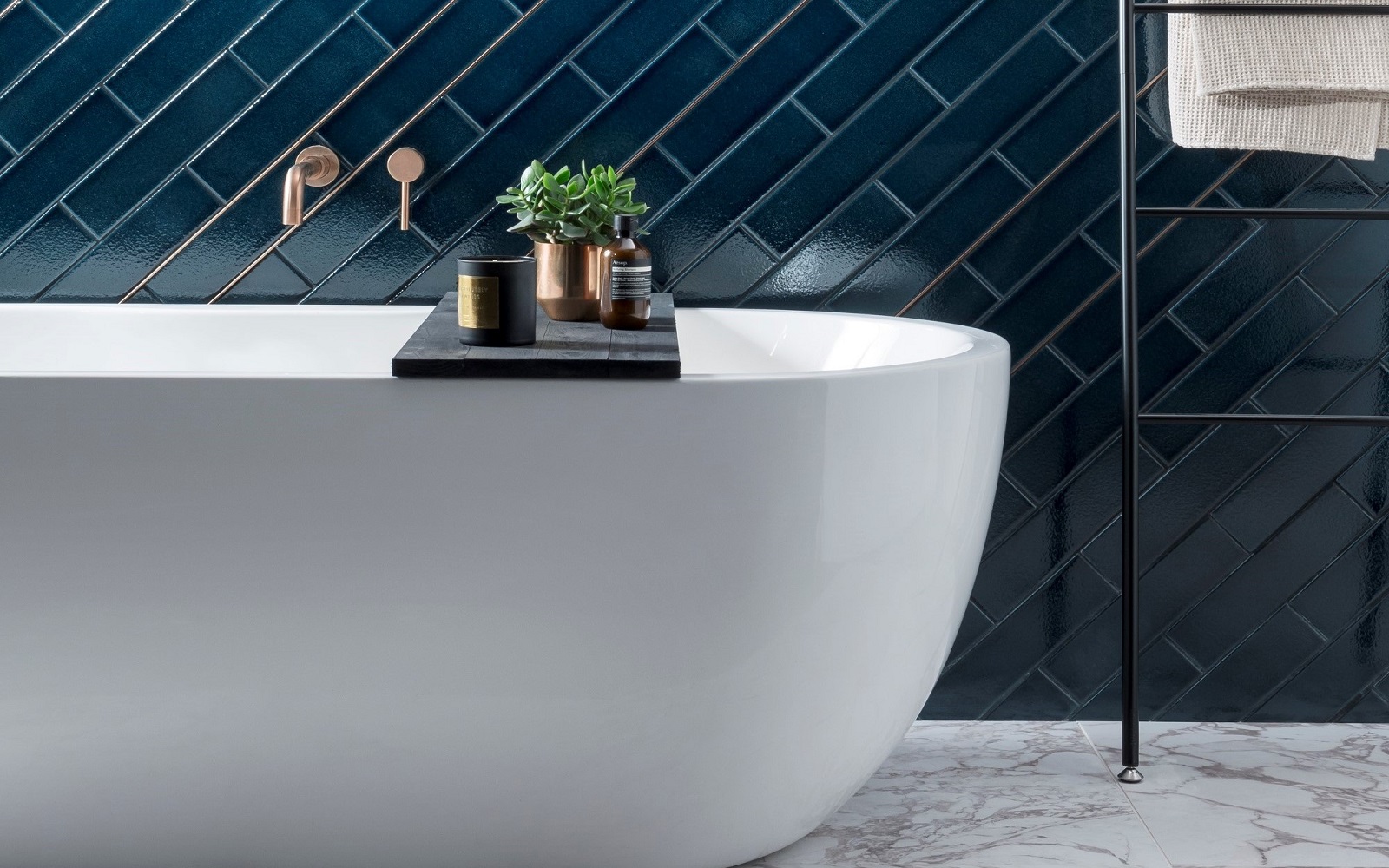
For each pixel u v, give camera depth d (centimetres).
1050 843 159
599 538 127
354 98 198
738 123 198
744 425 126
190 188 199
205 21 196
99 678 129
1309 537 202
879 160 198
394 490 125
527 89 198
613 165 199
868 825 165
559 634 129
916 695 152
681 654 131
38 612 127
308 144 198
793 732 139
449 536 126
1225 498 201
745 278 200
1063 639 204
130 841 139
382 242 200
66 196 198
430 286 201
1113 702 205
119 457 124
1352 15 173
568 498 126
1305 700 204
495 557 127
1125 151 177
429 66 197
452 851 141
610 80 198
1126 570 181
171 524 125
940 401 137
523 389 124
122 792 135
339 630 128
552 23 197
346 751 133
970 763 187
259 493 125
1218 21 174
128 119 197
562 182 179
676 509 127
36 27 196
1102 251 198
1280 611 203
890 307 200
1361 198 196
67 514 125
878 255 199
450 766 135
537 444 125
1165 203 197
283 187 191
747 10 197
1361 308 197
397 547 126
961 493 144
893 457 134
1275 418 180
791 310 197
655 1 197
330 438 124
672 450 125
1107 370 200
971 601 203
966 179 198
